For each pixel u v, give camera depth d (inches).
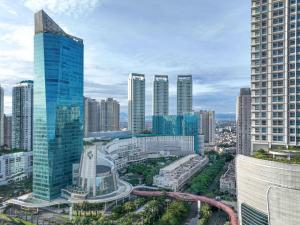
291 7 5777.6
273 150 5561.0
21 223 7544.3
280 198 4741.6
